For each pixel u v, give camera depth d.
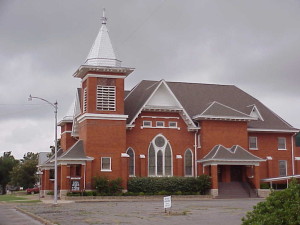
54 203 41.75
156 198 50.59
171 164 56.50
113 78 53.41
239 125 57.94
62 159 50.12
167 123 57.03
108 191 50.22
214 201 46.12
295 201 12.43
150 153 55.94
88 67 52.03
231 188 54.38
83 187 50.50
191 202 44.16
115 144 52.34
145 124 56.31
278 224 12.09
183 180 53.50
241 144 57.53
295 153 62.75
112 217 27.67
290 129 62.03
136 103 57.38
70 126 61.91
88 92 52.47
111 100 53.03
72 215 29.66
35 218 29.03
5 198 61.34
